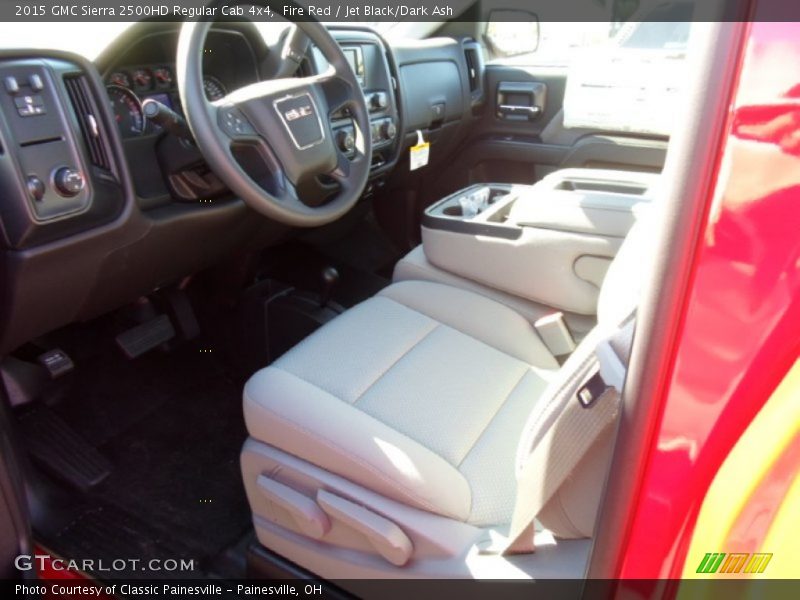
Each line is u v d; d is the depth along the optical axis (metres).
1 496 1.14
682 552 0.67
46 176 1.16
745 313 0.56
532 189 1.66
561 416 0.80
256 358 2.11
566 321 1.51
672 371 0.60
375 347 1.31
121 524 1.55
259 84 1.42
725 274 0.56
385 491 1.04
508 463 1.11
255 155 1.41
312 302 2.05
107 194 1.29
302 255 2.20
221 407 1.94
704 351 0.58
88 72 1.24
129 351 1.92
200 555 1.48
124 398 1.91
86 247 1.27
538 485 0.85
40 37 1.26
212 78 1.64
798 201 0.52
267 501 1.18
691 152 0.54
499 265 1.53
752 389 0.59
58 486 1.62
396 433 1.09
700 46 0.53
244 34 1.59
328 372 1.21
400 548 1.01
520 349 1.42
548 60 2.46
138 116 1.45
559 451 0.81
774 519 0.65
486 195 1.85
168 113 1.31
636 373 0.62
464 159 2.59
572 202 1.45
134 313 1.97
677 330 0.58
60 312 1.39
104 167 1.29
